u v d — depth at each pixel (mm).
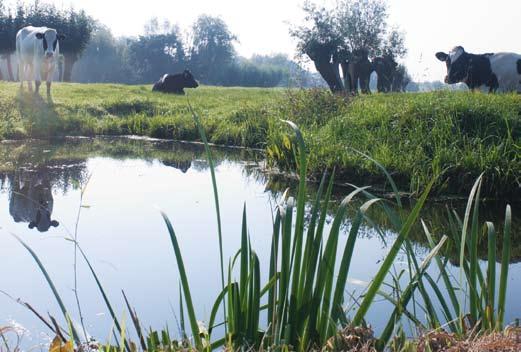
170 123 16109
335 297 3006
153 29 76250
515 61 16734
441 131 10188
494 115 10555
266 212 7699
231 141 14711
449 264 5715
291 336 3010
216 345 3076
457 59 17094
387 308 4512
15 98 17672
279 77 75500
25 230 6875
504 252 3139
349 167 9461
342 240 6504
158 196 8664
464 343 2746
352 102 14125
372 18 22109
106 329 4215
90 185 9469
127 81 73375
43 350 3775
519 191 8289
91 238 6488
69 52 41062
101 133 16281
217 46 73500
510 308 4559
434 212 7742
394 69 21875
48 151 13039
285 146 10820
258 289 3057
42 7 40219
